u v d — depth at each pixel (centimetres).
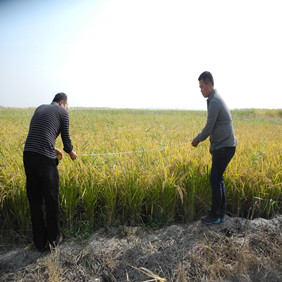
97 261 275
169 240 309
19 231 315
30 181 274
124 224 338
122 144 521
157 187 346
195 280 256
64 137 300
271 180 368
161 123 1112
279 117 2114
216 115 318
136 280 253
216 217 335
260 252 296
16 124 970
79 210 347
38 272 259
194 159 404
